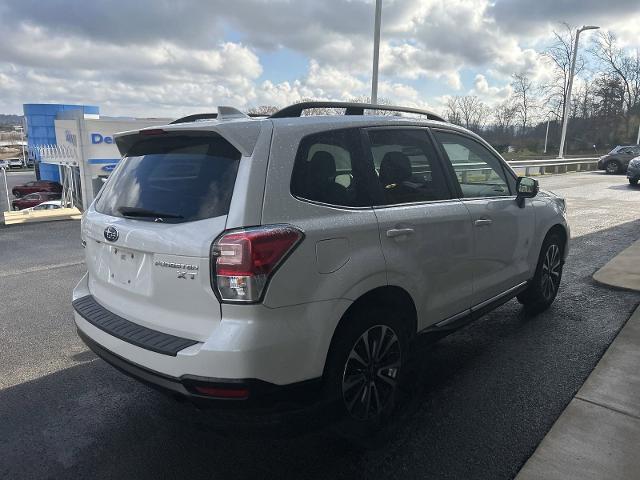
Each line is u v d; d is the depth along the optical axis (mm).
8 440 3098
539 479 2594
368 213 2906
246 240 2340
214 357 2328
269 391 2410
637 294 5758
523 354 4195
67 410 3457
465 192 3820
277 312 2414
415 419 3223
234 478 2717
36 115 50438
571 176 26875
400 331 3113
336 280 2637
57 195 38906
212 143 2719
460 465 2766
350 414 2836
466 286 3719
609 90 54656
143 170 2994
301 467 2795
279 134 2676
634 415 3182
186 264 2475
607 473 2629
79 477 2746
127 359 2678
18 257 9039
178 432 3170
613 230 10008
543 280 5051
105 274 3090
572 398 3441
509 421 3189
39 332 4992
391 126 3332
